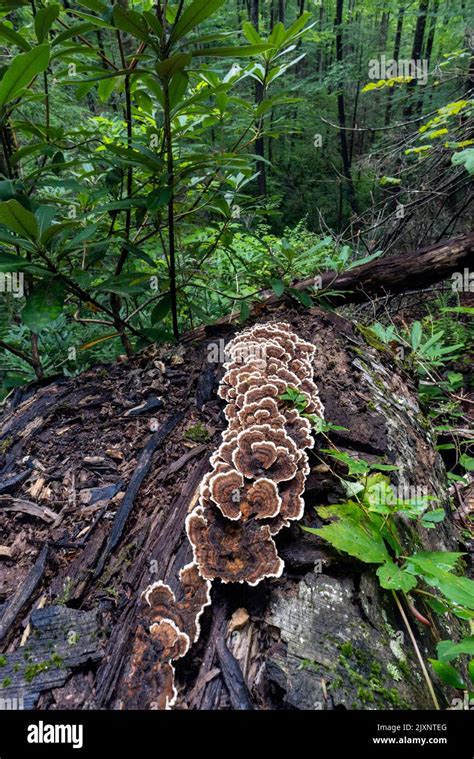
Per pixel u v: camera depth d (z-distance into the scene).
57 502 2.20
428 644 1.72
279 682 1.39
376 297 4.65
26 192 2.81
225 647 1.52
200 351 3.38
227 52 2.16
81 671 1.48
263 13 17.52
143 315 4.70
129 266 4.42
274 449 2.07
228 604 1.65
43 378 3.42
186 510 2.05
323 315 3.85
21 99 2.96
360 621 1.61
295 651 1.48
